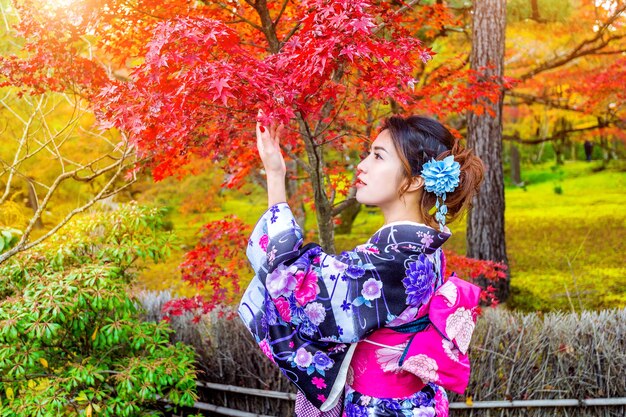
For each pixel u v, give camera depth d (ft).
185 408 10.50
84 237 9.09
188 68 5.39
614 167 45.57
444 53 20.77
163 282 21.38
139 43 7.54
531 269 23.13
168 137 5.98
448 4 17.75
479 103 12.10
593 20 21.44
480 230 18.29
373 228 29.71
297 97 5.27
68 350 8.75
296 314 4.62
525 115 36.83
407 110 9.65
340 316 4.54
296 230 4.73
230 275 9.76
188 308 9.65
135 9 6.95
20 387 8.40
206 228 9.80
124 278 9.80
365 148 9.02
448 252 12.51
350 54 4.83
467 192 5.04
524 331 10.28
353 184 8.95
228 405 10.59
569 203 36.60
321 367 4.66
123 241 8.89
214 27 4.97
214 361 10.61
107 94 5.56
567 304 18.93
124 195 21.89
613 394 10.03
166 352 8.79
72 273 7.91
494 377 10.07
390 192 4.96
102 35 7.30
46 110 13.46
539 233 29.19
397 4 8.80
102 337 8.12
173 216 32.83
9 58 7.24
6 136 14.25
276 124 4.90
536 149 54.44
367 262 4.57
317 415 5.09
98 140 14.43
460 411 10.05
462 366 4.73
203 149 7.31
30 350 7.61
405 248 4.65
